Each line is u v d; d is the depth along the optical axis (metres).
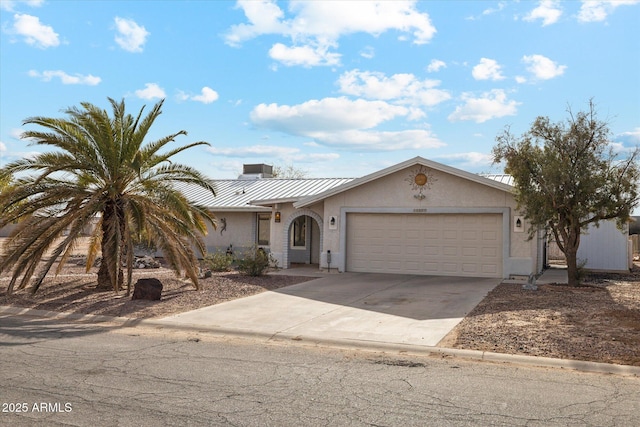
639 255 31.22
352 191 20.38
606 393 6.67
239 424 5.52
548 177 15.09
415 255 19.62
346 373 7.57
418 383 7.08
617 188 15.09
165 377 7.22
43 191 14.26
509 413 5.92
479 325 10.66
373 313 12.17
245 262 18.98
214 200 26.56
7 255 13.59
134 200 14.72
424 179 19.31
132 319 11.57
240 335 10.38
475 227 18.86
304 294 14.99
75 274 19.27
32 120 13.64
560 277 18.72
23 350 8.73
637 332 9.64
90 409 5.91
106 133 14.11
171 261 14.27
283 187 27.88
